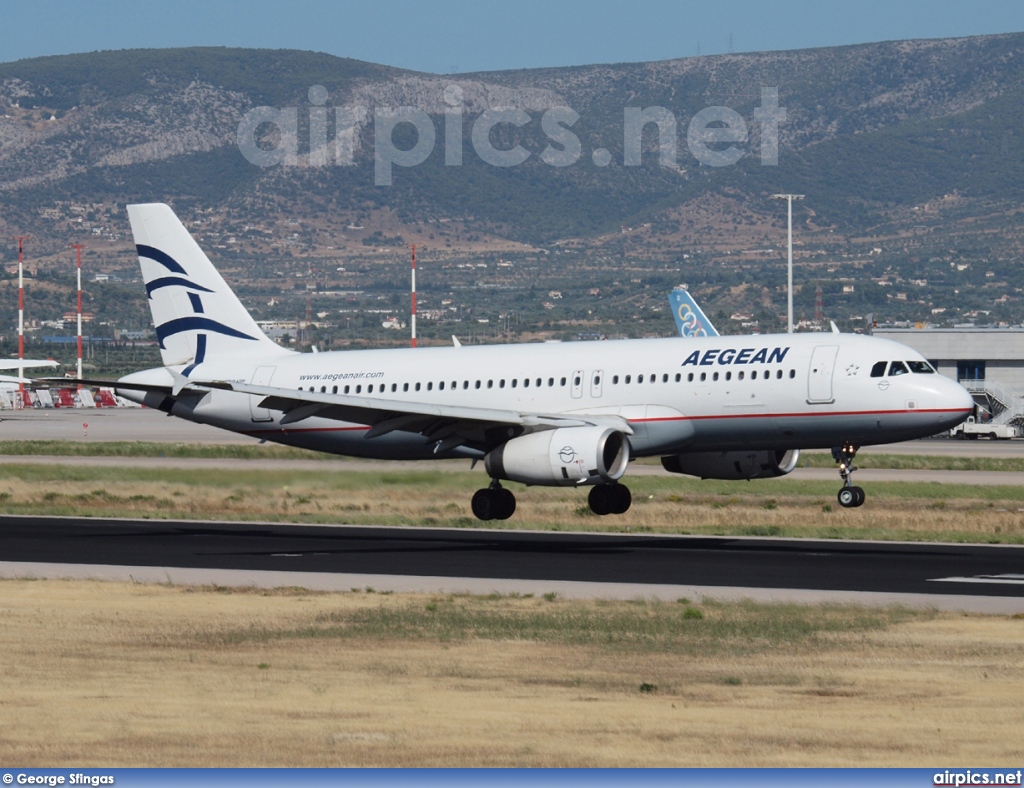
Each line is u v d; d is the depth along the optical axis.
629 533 179.88
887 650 95.00
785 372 170.12
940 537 171.12
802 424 170.00
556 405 182.12
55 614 111.38
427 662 91.12
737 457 181.38
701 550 159.00
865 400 166.50
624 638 99.81
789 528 180.62
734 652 94.56
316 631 102.62
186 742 70.25
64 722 74.50
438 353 195.62
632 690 82.44
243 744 69.81
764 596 122.00
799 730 72.56
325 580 133.50
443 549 161.50
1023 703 78.81
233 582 132.38
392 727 73.19
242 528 188.00
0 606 115.75
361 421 178.38
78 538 173.88
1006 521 189.00
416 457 191.62
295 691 82.12
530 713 76.44
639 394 177.00
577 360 183.25
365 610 113.25
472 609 114.19
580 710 77.19
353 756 67.62
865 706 78.19
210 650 95.38
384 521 195.75
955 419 164.50
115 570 141.25
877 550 158.75
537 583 130.88
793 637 100.00
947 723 74.19
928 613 110.75
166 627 105.00
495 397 186.62
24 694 81.31
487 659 92.19
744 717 75.50
